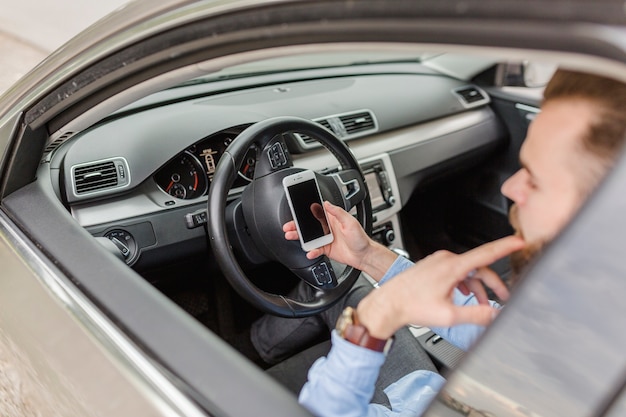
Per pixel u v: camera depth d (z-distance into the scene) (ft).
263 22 2.22
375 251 4.29
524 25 1.54
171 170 5.71
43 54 13.52
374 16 1.84
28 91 3.71
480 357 1.91
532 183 2.23
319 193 4.88
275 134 4.95
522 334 1.81
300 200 4.78
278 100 6.95
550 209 2.16
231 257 4.66
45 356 3.47
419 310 2.38
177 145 5.64
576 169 2.08
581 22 1.47
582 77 2.09
